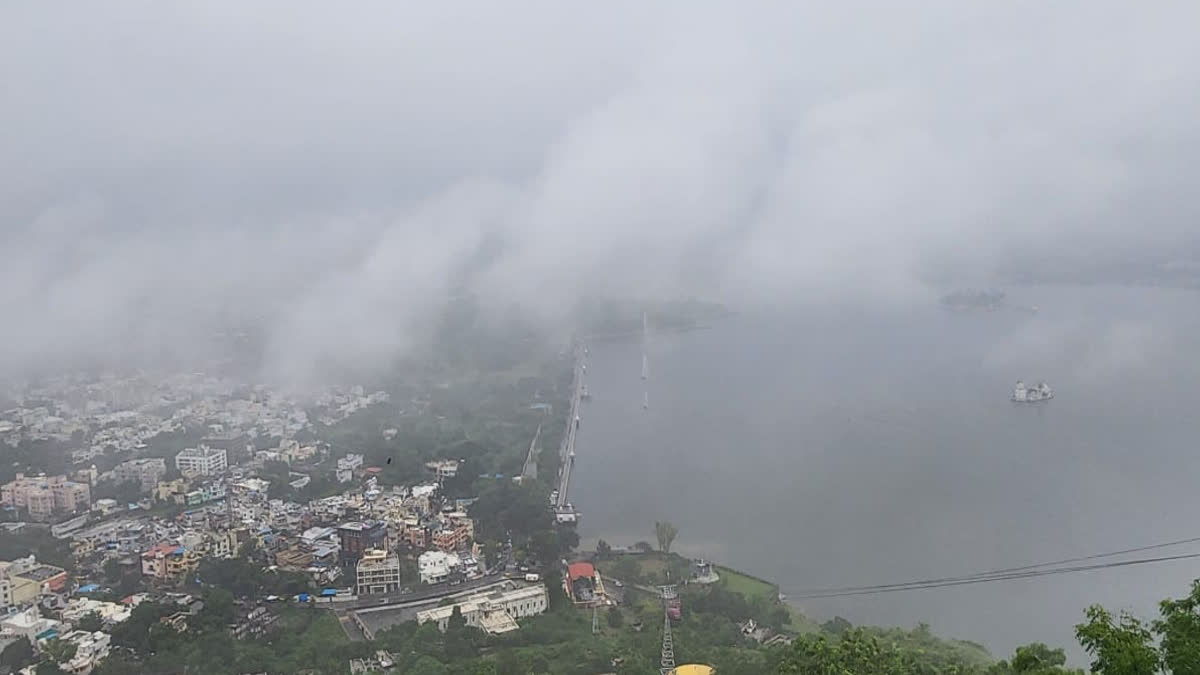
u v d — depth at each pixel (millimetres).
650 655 171625
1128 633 67500
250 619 197875
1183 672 64625
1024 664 81875
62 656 178125
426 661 167625
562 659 173500
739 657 166875
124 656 180625
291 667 174875
